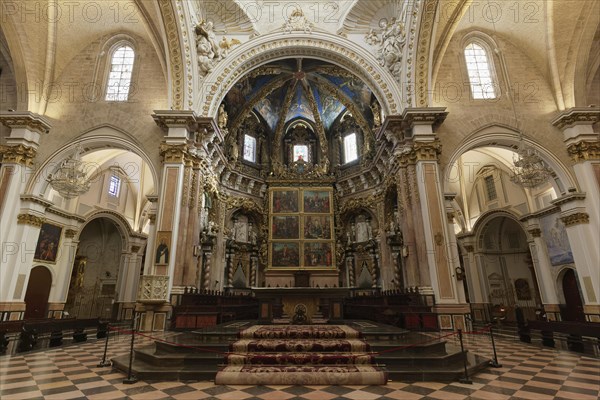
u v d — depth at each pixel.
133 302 19.36
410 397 4.24
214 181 15.93
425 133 12.33
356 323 9.91
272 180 19.61
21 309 11.55
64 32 13.66
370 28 14.98
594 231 11.39
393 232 15.66
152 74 14.01
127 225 19.64
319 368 5.23
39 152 12.86
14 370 5.75
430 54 12.81
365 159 18.78
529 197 17.16
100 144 13.61
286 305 10.33
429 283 11.03
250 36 14.84
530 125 13.11
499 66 14.03
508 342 9.38
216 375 4.95
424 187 11.78
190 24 13.18
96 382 4.95
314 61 16.67
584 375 5.36
